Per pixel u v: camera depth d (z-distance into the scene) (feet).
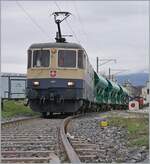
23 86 180.14
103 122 78.07
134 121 87.66
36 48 100.53
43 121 85.15
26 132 59.93
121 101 228.43
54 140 49.96
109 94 179.32
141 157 38.50
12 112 124.88
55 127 68.80
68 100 99.76
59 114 118.93
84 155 38.86
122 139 55.93
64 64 98.94
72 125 77.41
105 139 55.72
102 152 41.73
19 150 41.65
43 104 101.35
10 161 35.06
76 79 98.63
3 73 178.60
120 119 95.04
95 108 146.72
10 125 72.95
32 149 42.45
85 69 103.50
